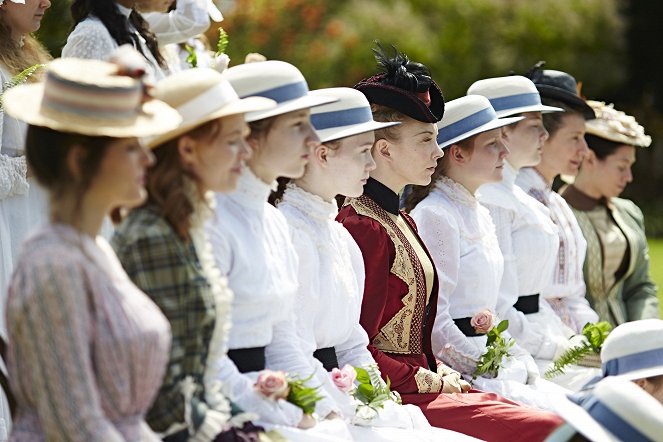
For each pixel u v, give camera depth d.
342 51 43.41
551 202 17.62
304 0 43.47
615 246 19.25
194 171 9.38
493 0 47.59
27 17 13.93
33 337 7.52
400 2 46.03
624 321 19.58
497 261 15.13
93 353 7.79
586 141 19.31
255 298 10.58
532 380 15.22
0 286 13.34
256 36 42.66
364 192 13.71
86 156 7.86
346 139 12.41
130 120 7.98
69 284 7.60
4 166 13.17
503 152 15.04
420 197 15.20
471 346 14.38
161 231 8.98
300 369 11.10
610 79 50.72
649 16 54.50
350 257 12.87
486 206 16.08
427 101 13.94
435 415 13.11
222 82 9.59
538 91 17.72
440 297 14.44
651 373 11.03
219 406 9.29
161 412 8.85
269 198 12.63
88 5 14.03
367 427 11.76
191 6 15.44
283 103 11.15
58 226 7.88
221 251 10.34
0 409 12.93
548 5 48.56
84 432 7.50
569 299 17.72
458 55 46.53
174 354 8.90
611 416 8.55
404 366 13.21
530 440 12.77
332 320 12.24
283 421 10.24
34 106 7.96
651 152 55.41
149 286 8.88
